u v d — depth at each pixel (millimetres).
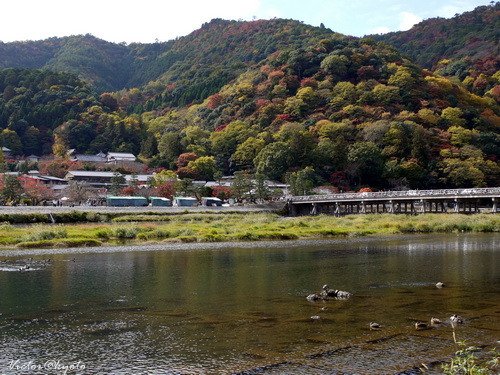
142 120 191250
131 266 37781
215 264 38688
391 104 154500
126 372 14578
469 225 71812
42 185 109500
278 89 173125
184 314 21547
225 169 145500
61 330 19219
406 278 30375
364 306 22547
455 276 30875
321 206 103250
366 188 117562
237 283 29562
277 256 43750
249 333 18344
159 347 16875
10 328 19562
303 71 184625
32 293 26766
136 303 24016
